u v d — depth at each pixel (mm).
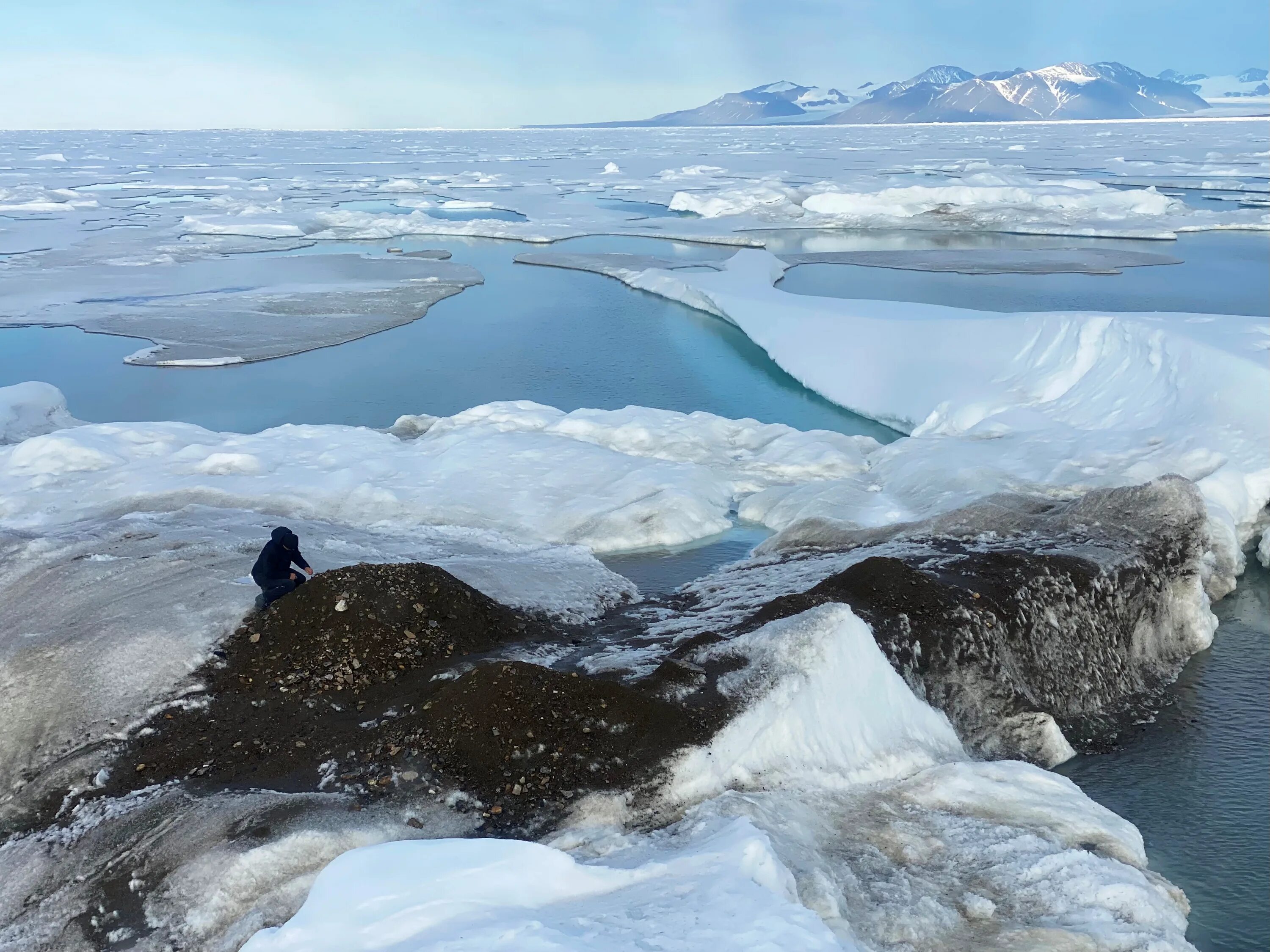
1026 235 56625
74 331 34094
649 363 29688
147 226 62406
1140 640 12062
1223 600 13930
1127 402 18547
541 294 41281
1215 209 64750
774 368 28812
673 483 16781
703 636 10008
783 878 6293
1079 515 13805
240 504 15719
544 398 26031
